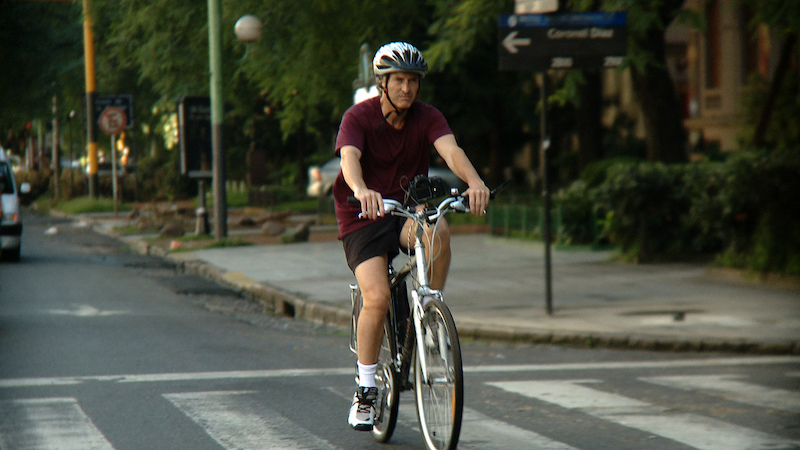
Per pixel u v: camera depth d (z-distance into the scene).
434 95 104.62
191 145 86.31
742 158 49.03
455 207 18.38
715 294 45.75
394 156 19.70
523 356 33.88
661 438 21.56
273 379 28.70
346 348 35.09
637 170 58.28
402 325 20.42
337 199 19.97
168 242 83.19
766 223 49.28
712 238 58.34
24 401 25.31
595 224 66.25
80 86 152.38
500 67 39.56
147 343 35.44
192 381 28.27
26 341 35.53
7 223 69.00
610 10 51.16
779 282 48.28
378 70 18.98
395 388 20.50
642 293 46.53
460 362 18.00
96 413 23.95
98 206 140.00
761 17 54.91
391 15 81.56
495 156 116.94
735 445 20.97
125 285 55.50
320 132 132.12
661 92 73.94
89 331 38.16
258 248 75.19
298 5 80.50
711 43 129.00
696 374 30.03
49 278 58.78
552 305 43.06
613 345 35.38
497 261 62.00
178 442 21.19
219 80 78.12
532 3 39.97
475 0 57.38
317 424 22.95
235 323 41.81
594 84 100.69
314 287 50.50
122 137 174.62
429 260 19.00
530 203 77.31
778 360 32.81
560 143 131.00
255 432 22.12
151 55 99.12
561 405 25.14
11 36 142.38
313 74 84.69
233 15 83.31
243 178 175.00
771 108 60.06
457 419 17.98
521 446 20.84
